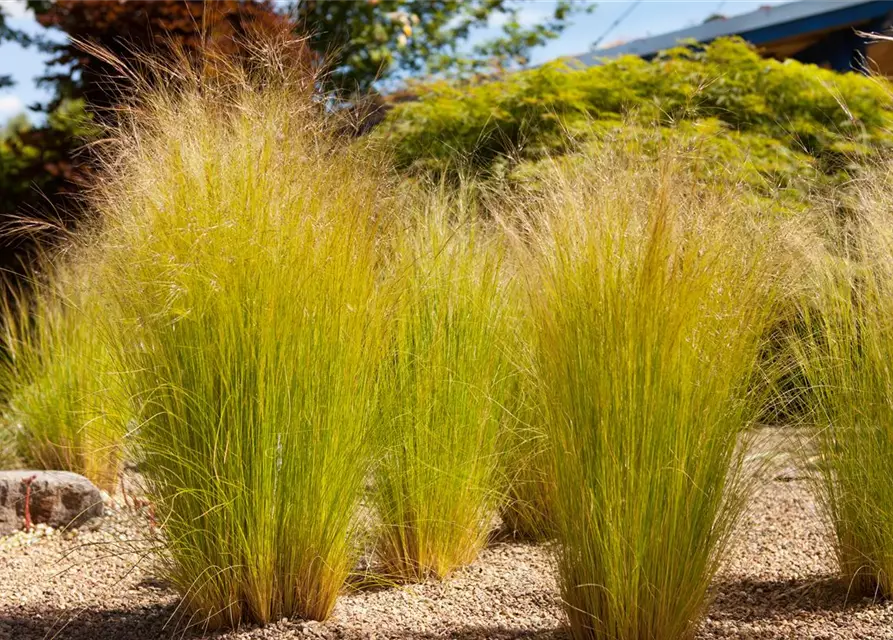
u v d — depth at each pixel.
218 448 2.88
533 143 6.77
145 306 2.95
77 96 8.07
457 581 3.58
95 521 4.72
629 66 8.22
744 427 2.83
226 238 2.92
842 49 10.54
